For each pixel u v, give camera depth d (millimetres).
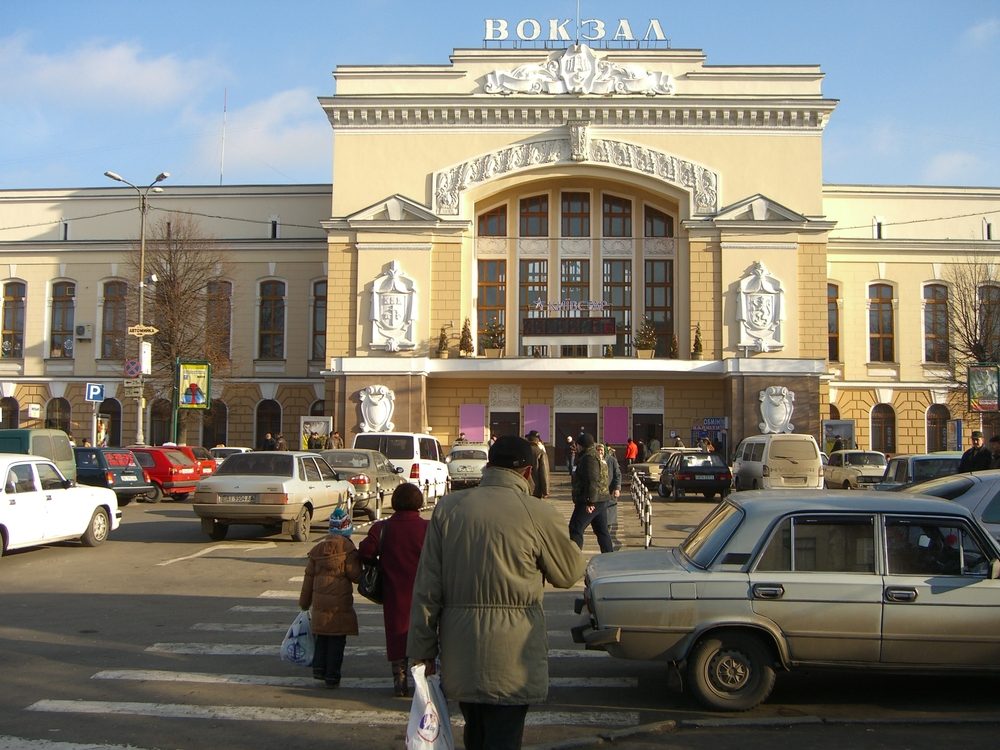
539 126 41000
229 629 10516
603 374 40406
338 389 39875
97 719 7180
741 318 39625
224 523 18141
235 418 46688
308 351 46562
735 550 7613
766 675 7438
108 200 48188
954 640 7336
